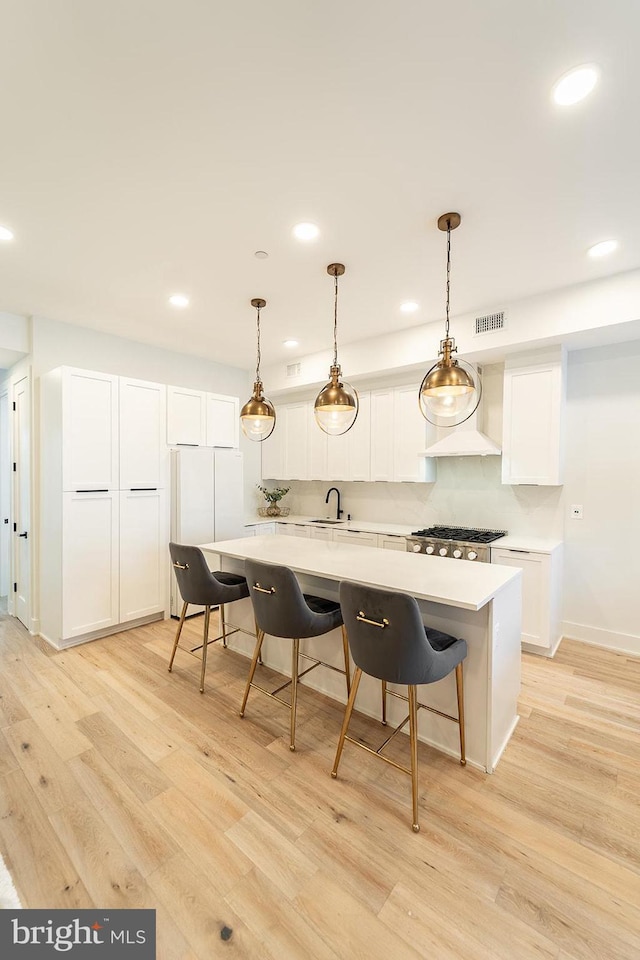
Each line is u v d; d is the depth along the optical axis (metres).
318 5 1.21
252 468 5.93
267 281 3.00
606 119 1.60
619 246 2.54
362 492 5.25
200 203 2.13
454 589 1.98
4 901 1.40
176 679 2.88
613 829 1.70
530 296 3.25
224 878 1.48
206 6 1.21
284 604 2.17
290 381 5.17
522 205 2.14
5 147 1.73
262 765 2.05
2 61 1.37
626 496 3.38
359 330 4.07
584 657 3.28
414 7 1.21
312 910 1.38
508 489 4.00
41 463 3.60
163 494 4.01
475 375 2.36
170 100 1.52
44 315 3.65
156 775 1.97
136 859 1.55
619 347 3.37
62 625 3.28
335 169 1.88
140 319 3.76
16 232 2.38
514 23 1.26
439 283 3.02
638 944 1.28
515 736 2.30
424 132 1.67
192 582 2.75
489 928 1.33
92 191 2.03
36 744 2.19
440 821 1.73
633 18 1.23
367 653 1.83
